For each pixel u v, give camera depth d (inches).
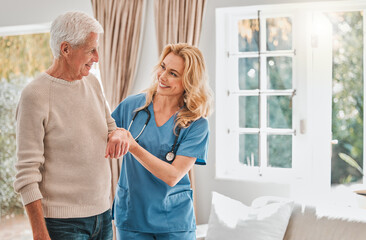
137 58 123.5
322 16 114.8
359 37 113.4
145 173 76.6
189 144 76.3
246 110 122.7
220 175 122.6
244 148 123.2
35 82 57.5
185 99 79.3
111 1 122.0
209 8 117.3
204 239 99.3
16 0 134.6
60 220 58.9
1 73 144.8
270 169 120.8
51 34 58.3
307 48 115.9
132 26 122.3
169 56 76.0
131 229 78.2
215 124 119.2
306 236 90.4
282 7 115.0
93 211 61.6
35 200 55.3
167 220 78.6
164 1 118.0
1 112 145.5
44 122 57.1
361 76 113.9
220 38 121.4
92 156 61.0
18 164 55.4
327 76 115.3
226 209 99.2
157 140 77.4
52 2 131.0
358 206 103.7
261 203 99.9
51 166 58.3
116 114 83.1
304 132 117.5
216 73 118.6
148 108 80.0
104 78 124.4
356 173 115.0
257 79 121.2
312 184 117.0
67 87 59.4
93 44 57.8
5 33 142.8
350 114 115.1
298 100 117.4
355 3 111.1
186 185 81.2
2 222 146.6
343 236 86.9
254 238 91.1
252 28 120.4
